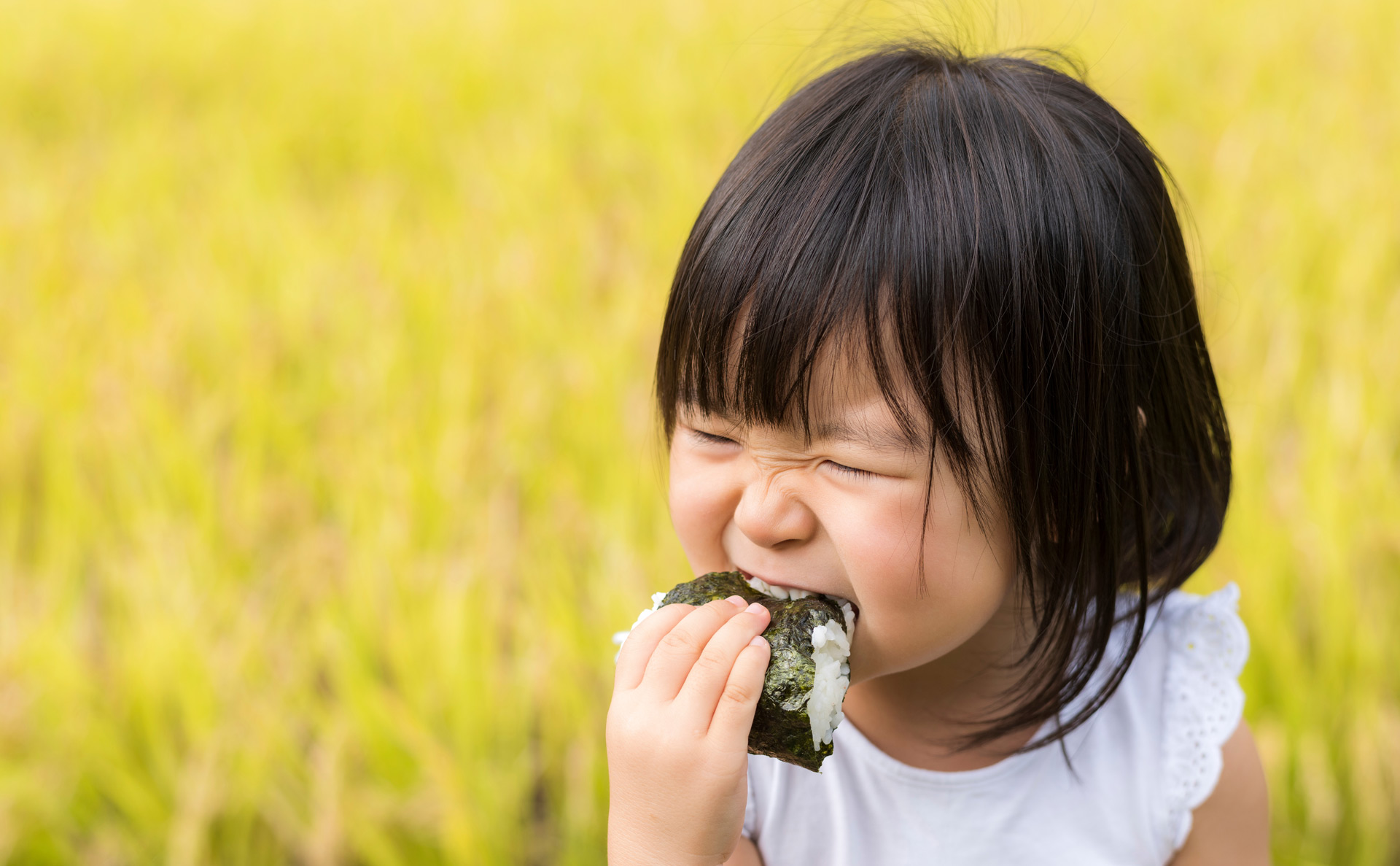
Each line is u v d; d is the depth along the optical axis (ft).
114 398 6.68
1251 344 6.87
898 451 2.33
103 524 5.98
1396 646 4.60
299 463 6.42
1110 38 13.52
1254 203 8.84
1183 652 2.72
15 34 18.30
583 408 6.36
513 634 5.15
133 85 15.66
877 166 2.38
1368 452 5.49
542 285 8.05
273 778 4.38
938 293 2.34
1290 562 4.92
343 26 18.49
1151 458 2.57
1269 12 15.03
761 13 16.46
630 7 18.16
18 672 4.78
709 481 2.42
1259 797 2.72
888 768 2.67
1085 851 2.66
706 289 2.39
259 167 11.87
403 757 4.44
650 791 2.37
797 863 2.72
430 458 6.11
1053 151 2.42
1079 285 2.41
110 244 9.39
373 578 5.01
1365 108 10.98
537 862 4.38
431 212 10.23
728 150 10.67
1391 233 8.25
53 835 4.37
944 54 2.59
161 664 4.69
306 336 7.59
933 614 2.39
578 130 12.51
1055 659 2.52
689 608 2.44
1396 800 4.08
